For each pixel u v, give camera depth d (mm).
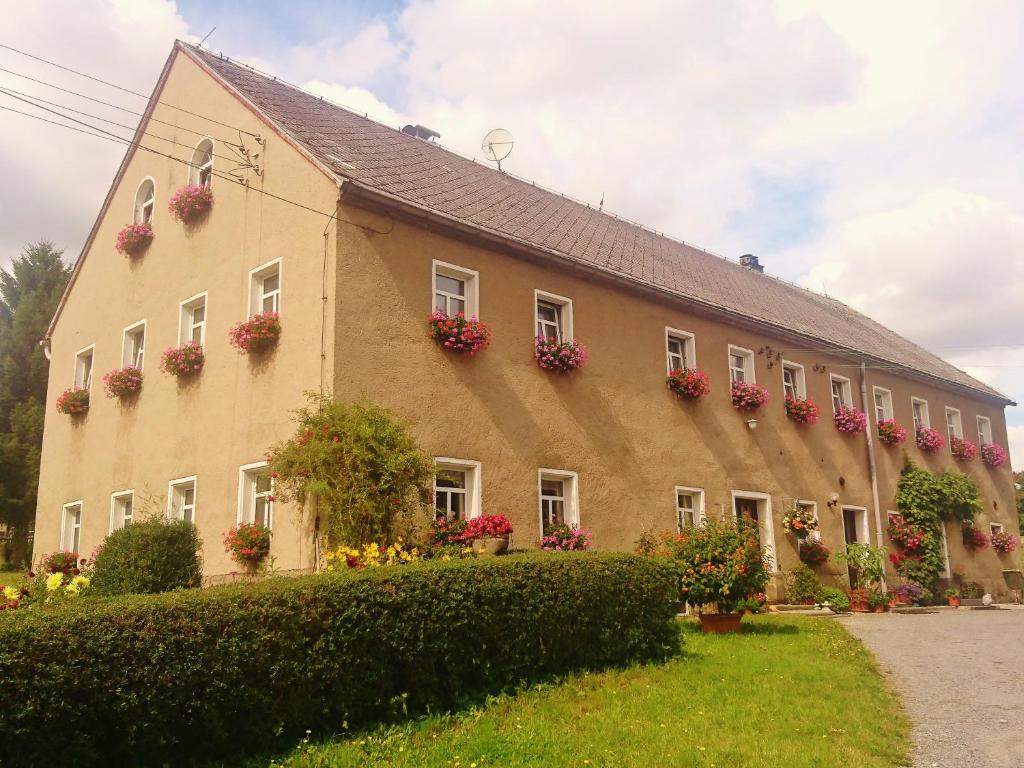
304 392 11227
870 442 22484
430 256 12953
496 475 13078
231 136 14461
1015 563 27688
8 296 31656
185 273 14891
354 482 10391
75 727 5199
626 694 8164
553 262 14898
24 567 26109
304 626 6430
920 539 22625
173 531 11602
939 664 10750
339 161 12969
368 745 6359
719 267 25344
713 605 14164
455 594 7566
